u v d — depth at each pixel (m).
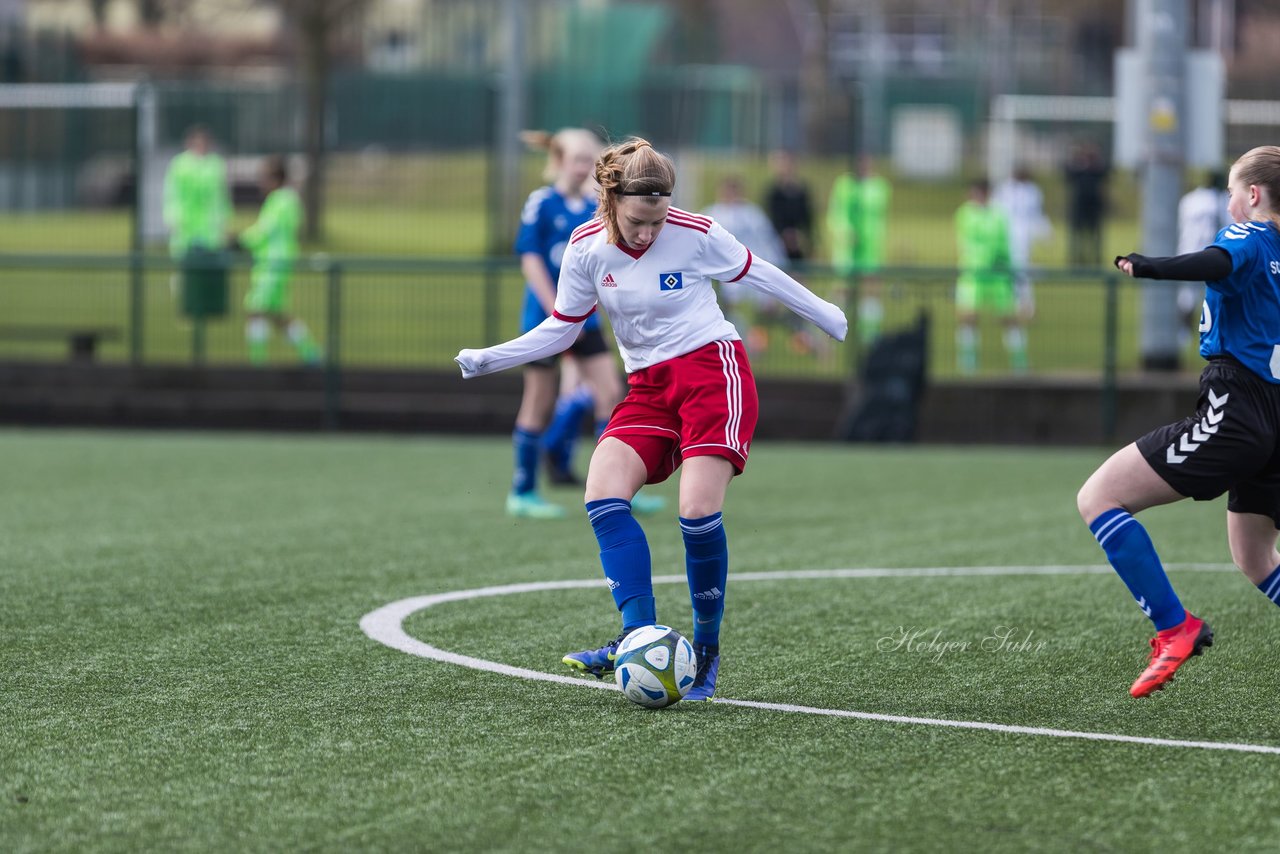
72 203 87.56
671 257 18.75
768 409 52.66
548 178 34.25
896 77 151.25
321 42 120.06
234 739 17.08
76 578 26.98
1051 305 52.25
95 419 54.62
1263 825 14.32
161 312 55.94
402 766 16.06
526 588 26.33
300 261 54.44
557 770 15.94
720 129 130.75
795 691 19.39
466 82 107.00
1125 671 20.52
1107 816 14.54
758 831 14.12
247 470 43.38
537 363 34.69
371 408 53.66
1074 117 79.62
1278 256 17.52
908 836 14.01
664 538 32.44
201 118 99.38
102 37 167.25
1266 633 22.91
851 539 32.19
